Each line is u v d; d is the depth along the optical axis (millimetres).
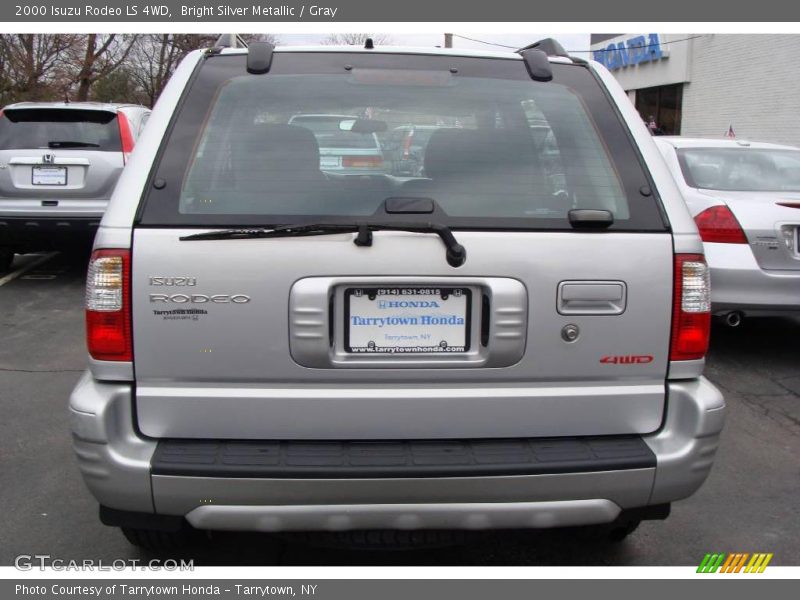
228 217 2250
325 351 2240
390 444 2305
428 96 2637
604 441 2361
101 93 35125
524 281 2268
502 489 2227
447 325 2287
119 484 2209
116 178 7289
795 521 3322
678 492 2342
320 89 2609
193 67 2631
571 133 2549
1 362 5383
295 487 2182
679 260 2332
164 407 2258
